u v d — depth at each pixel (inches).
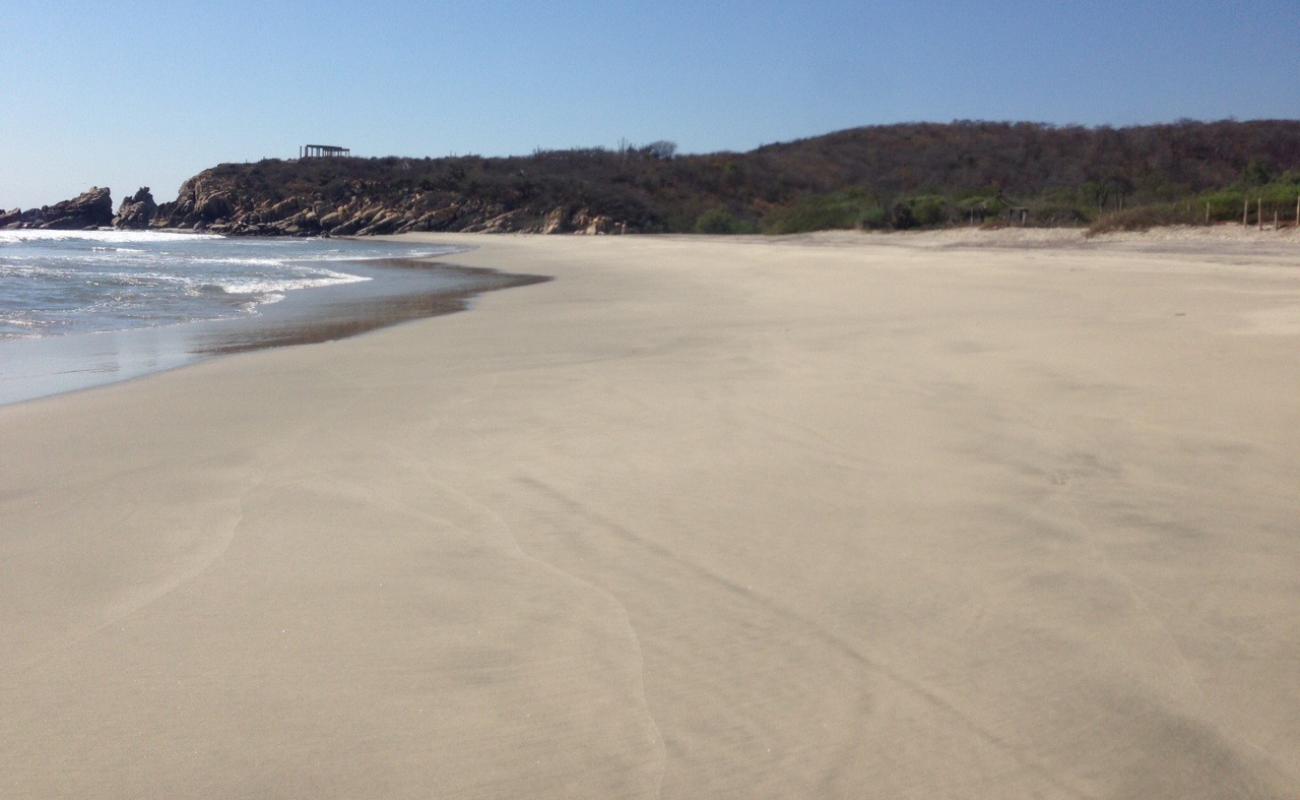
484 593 139.6
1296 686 108.1
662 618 129.9
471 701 111.0
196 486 196.7
